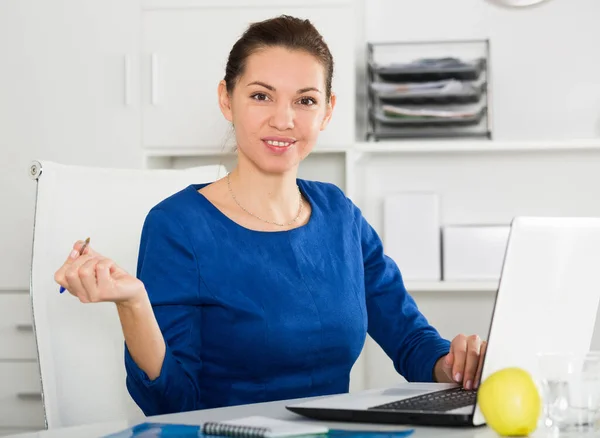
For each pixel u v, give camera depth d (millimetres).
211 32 2932
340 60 2918
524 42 3186
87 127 2965
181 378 1348
